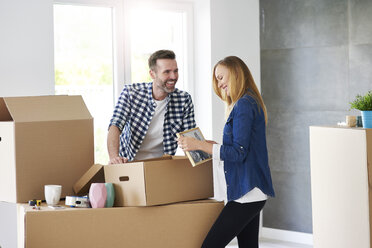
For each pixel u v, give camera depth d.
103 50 4.17
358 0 4.32
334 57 4.47
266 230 4.93
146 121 2.93
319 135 3.59
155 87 2.93
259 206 2.52
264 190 2.52
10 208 3.48
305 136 4.67
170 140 2.98
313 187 3.66
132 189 2.32
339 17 4.43
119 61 4.21
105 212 2.25
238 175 2.49
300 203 4.72
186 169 2.44
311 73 4.61
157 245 2.34
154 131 2.96
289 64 4.73
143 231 2.31
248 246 2.63
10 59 3.51
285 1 4.73
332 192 3.50
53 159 2.50
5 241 3.47
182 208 2.38
